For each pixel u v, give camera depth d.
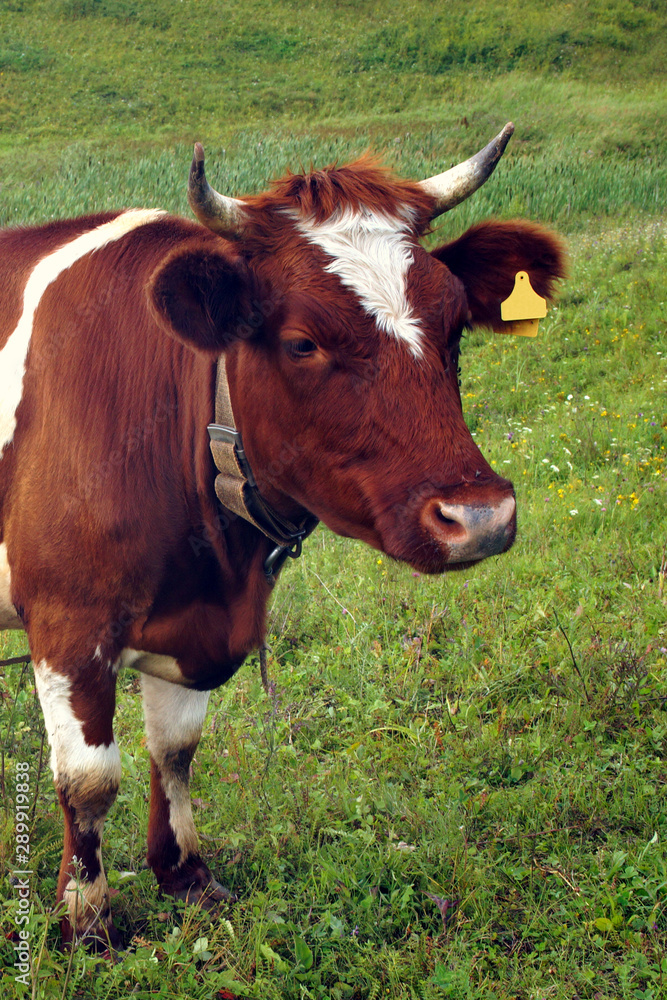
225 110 30.20
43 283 2.98
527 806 3.36
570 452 6.57
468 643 4.36
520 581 4.93
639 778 3.41
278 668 4.38
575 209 15.68
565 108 27.17
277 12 38.88
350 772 3.58
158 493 2.76
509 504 2.23
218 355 2.45
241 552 2.88
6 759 3.49
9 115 29.30
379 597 4.89
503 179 16.55
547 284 2.87
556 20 35.38
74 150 24.92
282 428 2.46
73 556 2.74
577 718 3.80
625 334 8.68
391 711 4.01
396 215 2.48
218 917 2.92
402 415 2.25
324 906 2.93
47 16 37.31
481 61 33.81
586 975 2.63
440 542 2.21
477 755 3.68
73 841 2.85
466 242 2.72
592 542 5.21
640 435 6.65
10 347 2.96
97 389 2.80
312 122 28.62
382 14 37.97
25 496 2.83
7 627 3.27
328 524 2.52
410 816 3.30
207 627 2.95
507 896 3.01
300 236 2.37
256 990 2.61
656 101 27.45
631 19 35.06
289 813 3.33
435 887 3.00
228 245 2.48
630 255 11.08
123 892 3.14
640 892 2.96
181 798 3.19
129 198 17.03
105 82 32.22
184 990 2.60
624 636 4.28
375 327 2.26
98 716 2.80
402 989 2.62
